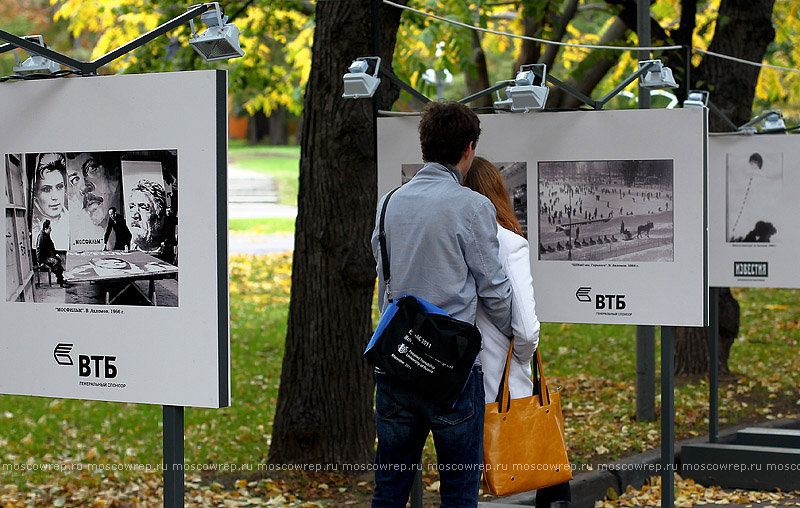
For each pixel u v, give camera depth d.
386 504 4.85
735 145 9.65
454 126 4.96
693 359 14.33
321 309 8.91
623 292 6.84
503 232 5.21
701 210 6.63
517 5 15.30
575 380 14.48
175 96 4.68
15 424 11.21
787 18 18.31
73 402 12.52
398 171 7.06
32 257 5.00
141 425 11.34
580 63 14.42
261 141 83.12
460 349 4.61
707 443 10.01
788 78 19.44
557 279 6.98
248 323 19.61
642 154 6.74
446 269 4.77
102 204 4.85
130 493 8.34
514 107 6.66
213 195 4.64
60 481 8.59
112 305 4.86
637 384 11.54
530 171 6.98
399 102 13.23
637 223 6.78
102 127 4.82
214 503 8.05
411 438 4.82
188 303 4.72
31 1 37.56
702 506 8.87
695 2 12.95
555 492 5.82
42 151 4.95
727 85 13.61
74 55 36.38
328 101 8.65
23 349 5.04
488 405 5.22
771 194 9.56
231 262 27.92
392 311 4.80
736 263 9.73
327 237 8.80
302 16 15.05
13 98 5.00
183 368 4.75
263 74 16.05
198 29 13.00
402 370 4.65
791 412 12.16
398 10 8.68
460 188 4.88
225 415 11.91
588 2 19.41
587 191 6.87
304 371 9.00
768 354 16.38
